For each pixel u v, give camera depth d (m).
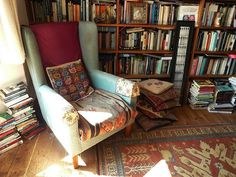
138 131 2.06
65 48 1.86
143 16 2.14
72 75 1.83
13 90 1.72
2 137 1.71
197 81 2.43
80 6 2.03
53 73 1.74
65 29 1.84
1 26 1.48
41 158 1.71
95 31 1.92
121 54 2.30
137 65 2.38
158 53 2.36
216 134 2.05
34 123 1.93
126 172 1.60
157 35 2.26
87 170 1.61
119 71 2.38
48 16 2.00
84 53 1.99
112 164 1.67
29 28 1.63
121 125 1.67
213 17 2.24
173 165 1.67
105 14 2.10
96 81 1.96
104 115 1.56
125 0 2.05
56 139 1.92
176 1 2.18
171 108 2.28
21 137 1.87
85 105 1.69
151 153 1.79
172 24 2.24
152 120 2.13
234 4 2.24
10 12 1.42
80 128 1.43
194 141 1.94
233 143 1.93
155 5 2.14
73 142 1.43
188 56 2.32
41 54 1.73
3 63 1.67
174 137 1.99
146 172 1.60
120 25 2.12
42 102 1.70
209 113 2.41
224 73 2.52
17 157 1.71
